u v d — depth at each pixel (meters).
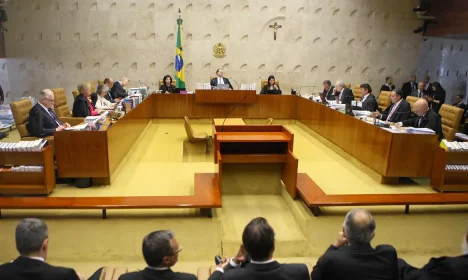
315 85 10.98
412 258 3.92
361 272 2.07
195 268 3.61
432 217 3.99
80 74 10.32
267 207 4.45
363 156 5.36
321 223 3.81
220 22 10.30
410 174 4.70
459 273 2.00
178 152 6.17
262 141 4.29
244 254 2.19
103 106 6.60
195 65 10.52
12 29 9.94
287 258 3.78
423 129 4.69
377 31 10.84
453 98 11.59
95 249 3.73
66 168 4.36
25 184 4.11
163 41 10.29
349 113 6.10
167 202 3.71
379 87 11.25
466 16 9.31
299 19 10.51
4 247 3.68
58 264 3.65
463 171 4.44
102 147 4.37
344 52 10.87
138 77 10.45
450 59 11.36
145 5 10.04
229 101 8.56
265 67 10.71
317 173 5.26
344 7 10.58
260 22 10.41
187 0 10.10
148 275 1.88
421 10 10.52
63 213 3.75
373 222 2.16
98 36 10.12
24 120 5.16
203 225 3.76
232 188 4.77
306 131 8.17
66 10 9.91
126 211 3.84
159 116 8.66
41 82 10.30
